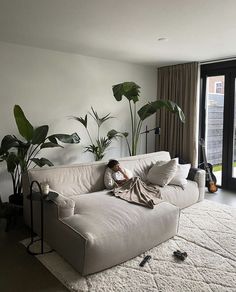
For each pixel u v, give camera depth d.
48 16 2.63
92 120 4.55
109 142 4.65
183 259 2.45
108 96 4.70
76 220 2.40
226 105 4.69
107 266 2.29
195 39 3.38
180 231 3.04
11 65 3.65
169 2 2.29
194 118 4.80
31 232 2.82
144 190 3.28
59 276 2.22
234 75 4.55
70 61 4.19
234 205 3.96
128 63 4.90
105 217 2.47
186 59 4.56
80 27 2.95
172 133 5.13
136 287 2.09
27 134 3.30
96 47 3.81
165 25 2.87
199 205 3.90
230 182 4.78
